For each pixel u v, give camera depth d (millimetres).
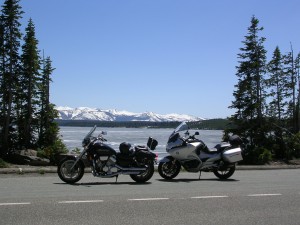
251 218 7520
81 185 11273
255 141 30797
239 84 31969
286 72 40062
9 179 12281
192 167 13359
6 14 32562
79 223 6832
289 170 17641
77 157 11727
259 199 9500
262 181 13086
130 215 7535
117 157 12000
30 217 7172
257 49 31609
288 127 39344
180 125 13617
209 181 12898
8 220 6938
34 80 34469
